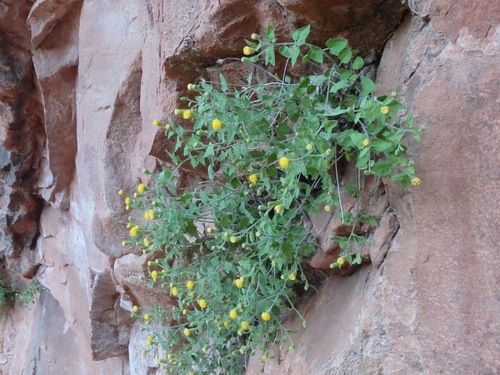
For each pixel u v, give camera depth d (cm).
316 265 182
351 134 120
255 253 185
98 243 301
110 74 286
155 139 220
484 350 118
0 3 363
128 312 382
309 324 193
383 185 147
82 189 336
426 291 130
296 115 151
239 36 172
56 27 348
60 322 590
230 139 151
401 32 144
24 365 607
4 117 428
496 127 117
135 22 272
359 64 135
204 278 183
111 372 452
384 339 142
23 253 567
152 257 260
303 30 134
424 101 129
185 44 183
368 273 161
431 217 128
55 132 381
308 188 155
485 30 120
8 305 709
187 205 210
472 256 121
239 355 241
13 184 484
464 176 121
